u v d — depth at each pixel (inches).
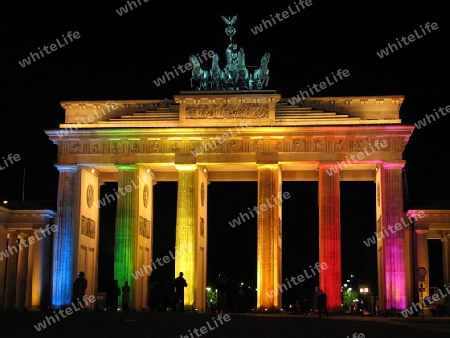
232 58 5383.9
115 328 2598.4
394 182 5027.1
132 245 5137.8
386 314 4879.4
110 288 3964.1
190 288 5059.1
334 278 5014.8
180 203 5147.6
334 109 5157.5
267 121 5147.6
